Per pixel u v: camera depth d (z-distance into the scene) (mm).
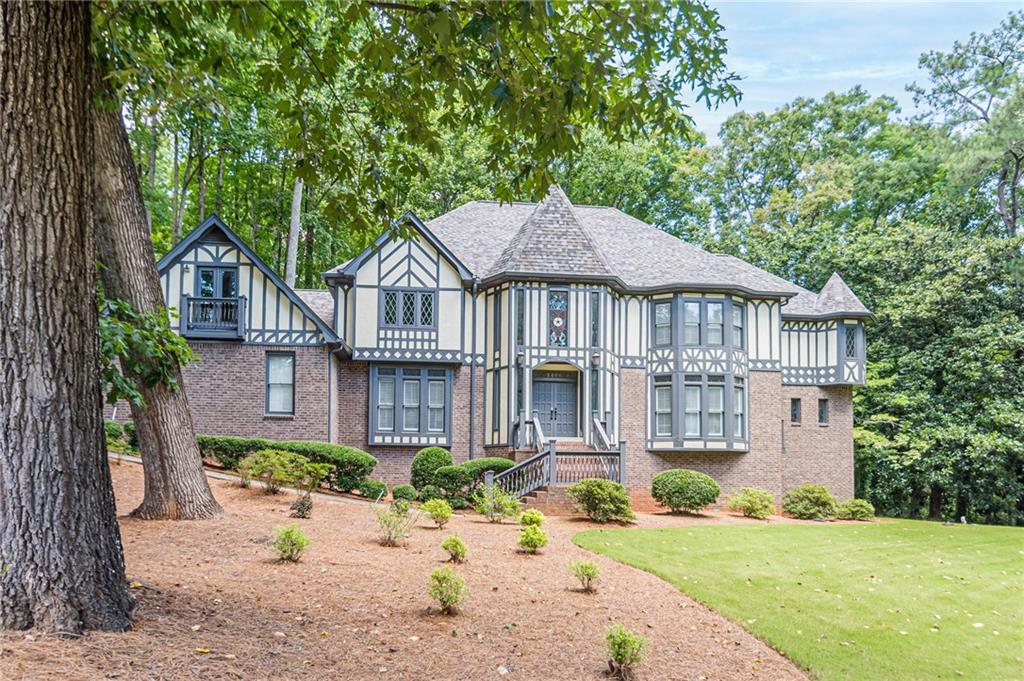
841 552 14852
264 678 5414
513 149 8367
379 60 7332
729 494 24625
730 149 43812
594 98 7219
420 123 8055
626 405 24812
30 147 5051
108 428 17828
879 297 32156
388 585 8844
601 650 7555
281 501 14516
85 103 5383
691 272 25750
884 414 30625
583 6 7016
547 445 19969
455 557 10641
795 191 42375
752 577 11844
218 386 21359
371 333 23359
